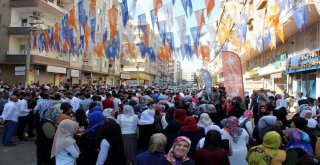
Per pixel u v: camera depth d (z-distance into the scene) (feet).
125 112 27.94
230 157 20.15
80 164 21.35
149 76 285.43
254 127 25.91
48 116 22.44
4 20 114.01
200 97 53.78
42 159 22.59
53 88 65.36
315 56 60.34
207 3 34.09
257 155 15.57
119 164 20.44
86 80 161.17
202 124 25.08
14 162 30.60
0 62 111.75
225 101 39.01
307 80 70.33
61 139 18.66
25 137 44.19
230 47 125.49
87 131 21.39
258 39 75.25
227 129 20.76
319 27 62.13
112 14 48.06
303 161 12.37
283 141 20.90
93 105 30.04
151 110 30.96
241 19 55.06
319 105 36.91
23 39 118.21
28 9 115.85
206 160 15.97
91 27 57.00
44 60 115.03
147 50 72.38
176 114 23.68
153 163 13.28
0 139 41.91
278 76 91.04
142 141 30.07
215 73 234.79
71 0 138.41
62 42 74.33
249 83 147.74
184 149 13.34
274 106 43.62
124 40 95.45
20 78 113.50
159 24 44.09
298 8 40.29
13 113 38.27
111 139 20.21
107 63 181.37
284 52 90.17
